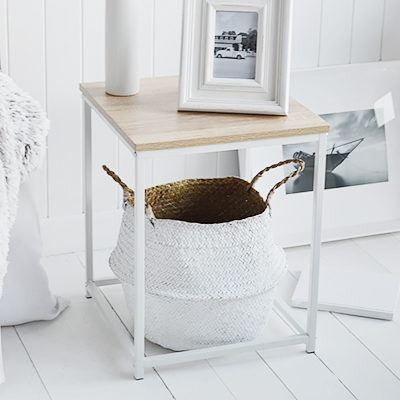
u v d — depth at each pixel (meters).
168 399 1.54
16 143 1.52
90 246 1.90
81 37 2.02
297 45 2.27
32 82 2.01
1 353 1.54
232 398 1.54
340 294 1.92
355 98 2.32
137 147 1.38
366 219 2.35
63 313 1.85
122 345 1.69
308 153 2.27
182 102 1.56
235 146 1.46
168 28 2.11
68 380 1.59
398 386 1.60
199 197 1.81
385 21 2.35
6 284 1.70
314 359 1.69
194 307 1.57
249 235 1.57
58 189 2.14
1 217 1.45
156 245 1.56
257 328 1.67
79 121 2.10
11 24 1.93
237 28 1.54
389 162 2.37
